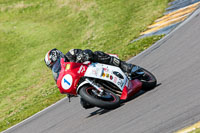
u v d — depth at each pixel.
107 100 18.97
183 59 27.48
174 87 19.73
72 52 19.05
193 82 19.03
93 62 19.62
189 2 66.00
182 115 14.07
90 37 75.56
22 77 64.81
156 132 13.34
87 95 18.12
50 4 114.25
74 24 91.25
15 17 111.25
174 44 35.25
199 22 39.28
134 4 87.75
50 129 23.17
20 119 33.94
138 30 60.94
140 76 21.56
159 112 15.73
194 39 32.69
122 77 20.03
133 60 38.62
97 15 90.00
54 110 30.28
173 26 47.97
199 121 12.64
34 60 74.56
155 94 19.69
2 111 44.88
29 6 116.94
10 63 77.12
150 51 38.56
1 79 68.06
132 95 20.61
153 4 81.31
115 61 20.42
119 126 16.02
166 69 26.75
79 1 106.75
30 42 87.38
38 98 43.72
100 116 19.62
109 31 73.12
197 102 14.98
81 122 20.55
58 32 89.12
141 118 15.88
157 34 47.94
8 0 126.50
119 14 83.69
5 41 91.31
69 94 19.91
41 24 99.88
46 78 56.78
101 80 19.36
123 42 57.69
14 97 51.62
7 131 30.86
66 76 18.47
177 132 12.44
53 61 19.34
